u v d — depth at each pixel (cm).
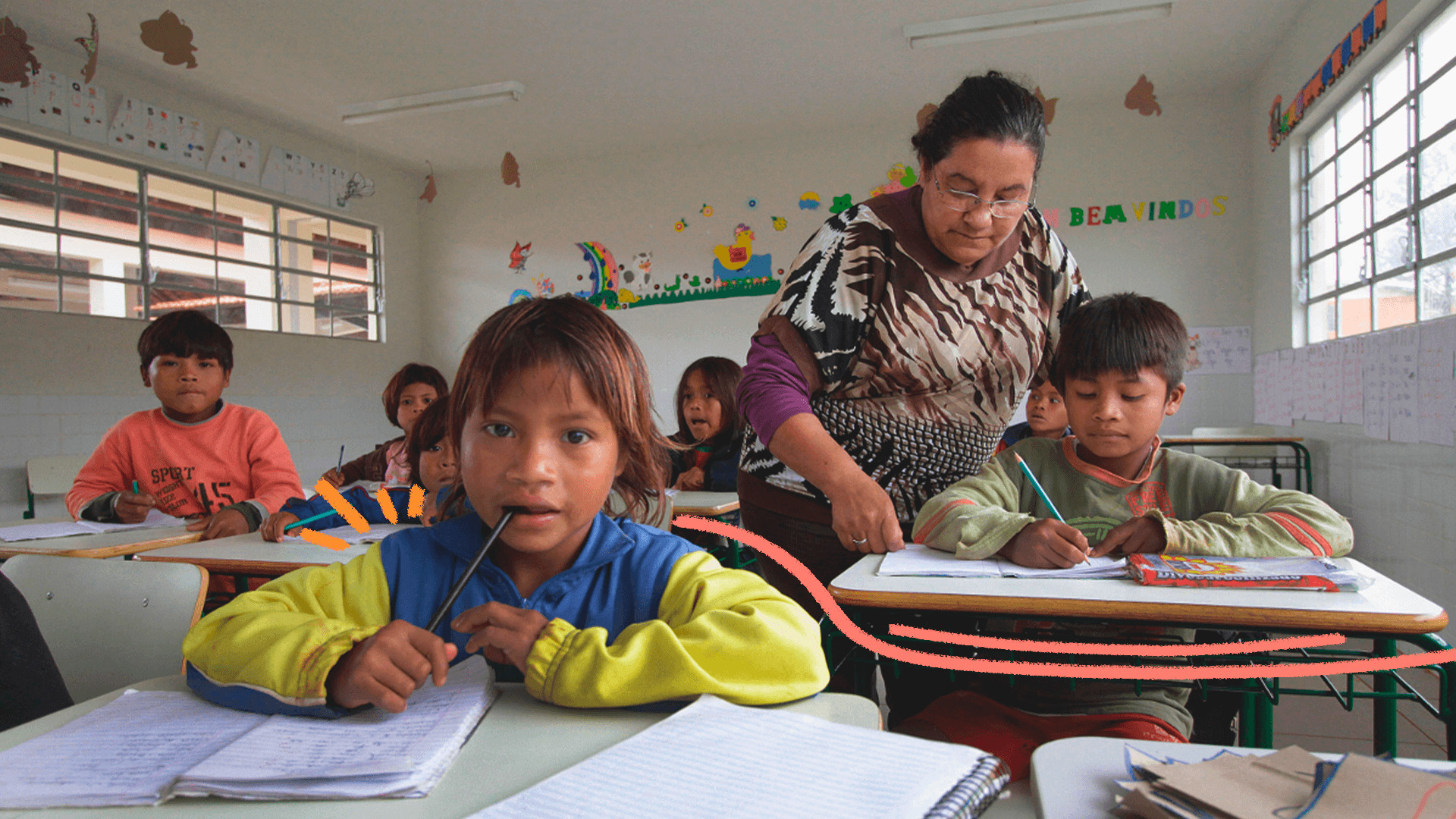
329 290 595
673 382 602
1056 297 140
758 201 584
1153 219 507
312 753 50
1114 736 89
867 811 41
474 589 77
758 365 130
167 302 489
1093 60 462
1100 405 121
